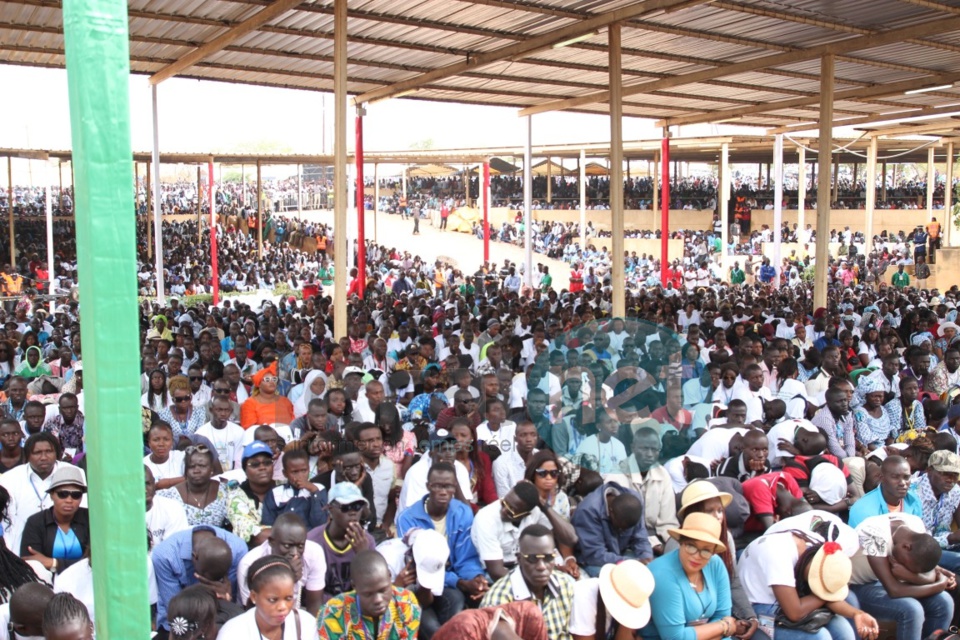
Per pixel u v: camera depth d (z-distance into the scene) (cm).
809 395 909
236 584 464
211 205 2228
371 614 387
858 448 757
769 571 448
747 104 2142
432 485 498
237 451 701
